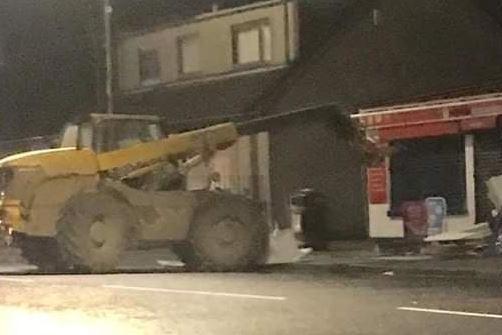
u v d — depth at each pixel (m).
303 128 34.31
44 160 24.06
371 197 31.80
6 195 23.97
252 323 14.23
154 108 39.78
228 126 25.91
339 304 16.28
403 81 32.22
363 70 33.19
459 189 29.64
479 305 15.99
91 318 15.08
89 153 24.41
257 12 37.72
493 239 25.91
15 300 17.67
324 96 34.25
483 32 30.48
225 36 38.78
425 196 30.47
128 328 13.94
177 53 40.56
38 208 23.92
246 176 36.22
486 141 28.94
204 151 25.64
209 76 39.31
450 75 31.14
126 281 21.25
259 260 25.39
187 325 14.15
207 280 21.27
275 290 18.75
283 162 35.19
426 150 30.47
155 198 24.64
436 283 19.95
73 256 23.77
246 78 37.75
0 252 32.84
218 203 25.11
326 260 26.03
